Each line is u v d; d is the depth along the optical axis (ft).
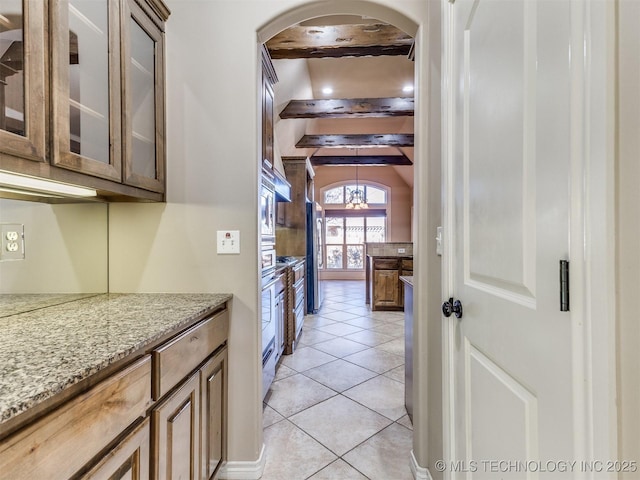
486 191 3.06
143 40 4.59
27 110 2.76
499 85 2.81
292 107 14.10
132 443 2.70
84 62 3.57
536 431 2.27
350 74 13.83
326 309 17.33
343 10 5.08
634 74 1.57
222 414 4.78
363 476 5.01
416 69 5.13
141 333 2.98
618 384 1.64
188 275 5.07
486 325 3.04
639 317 1.55
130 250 5.06
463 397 3.59
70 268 4.68
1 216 4.00
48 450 1.92
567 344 1.94
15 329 3.10
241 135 5.05
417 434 4.98
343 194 30.63
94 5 3.60
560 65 2.00
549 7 2.11
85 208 4.87
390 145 19.11
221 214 5.05
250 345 5.04
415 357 5.11
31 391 1.84
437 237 4.42
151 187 4.64
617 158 1.65
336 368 9.21
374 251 16.71
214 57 5.05
